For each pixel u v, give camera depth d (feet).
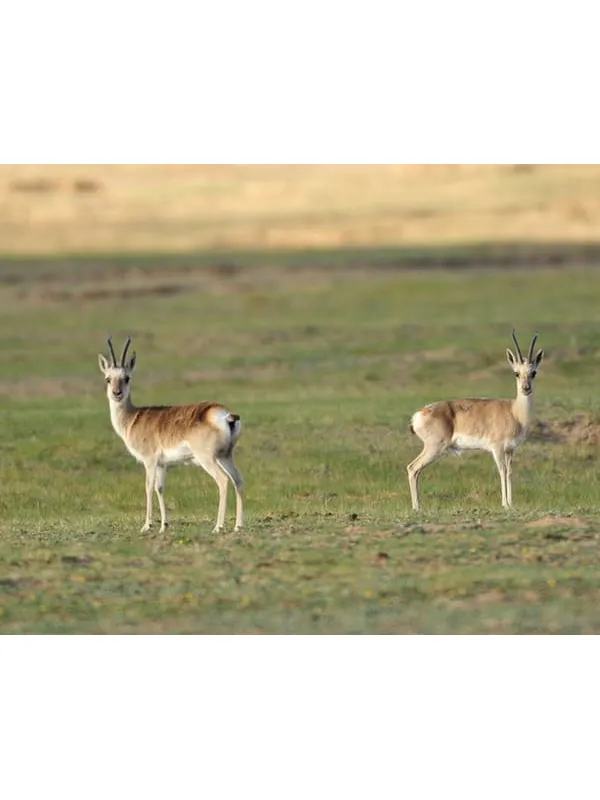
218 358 520.01
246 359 515.91
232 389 465.88
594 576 217.56
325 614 203.21
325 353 517.96
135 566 228.02
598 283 644.69
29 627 199.11
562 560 226.17
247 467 340.80
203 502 308.40
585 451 348.79
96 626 199.62
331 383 469.98
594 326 532.32
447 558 227.81
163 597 211.20
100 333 576.61
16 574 224.12
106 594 213.46
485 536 240.94
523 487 315.78
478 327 543.80
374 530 247.91
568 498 301.22
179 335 566.77
